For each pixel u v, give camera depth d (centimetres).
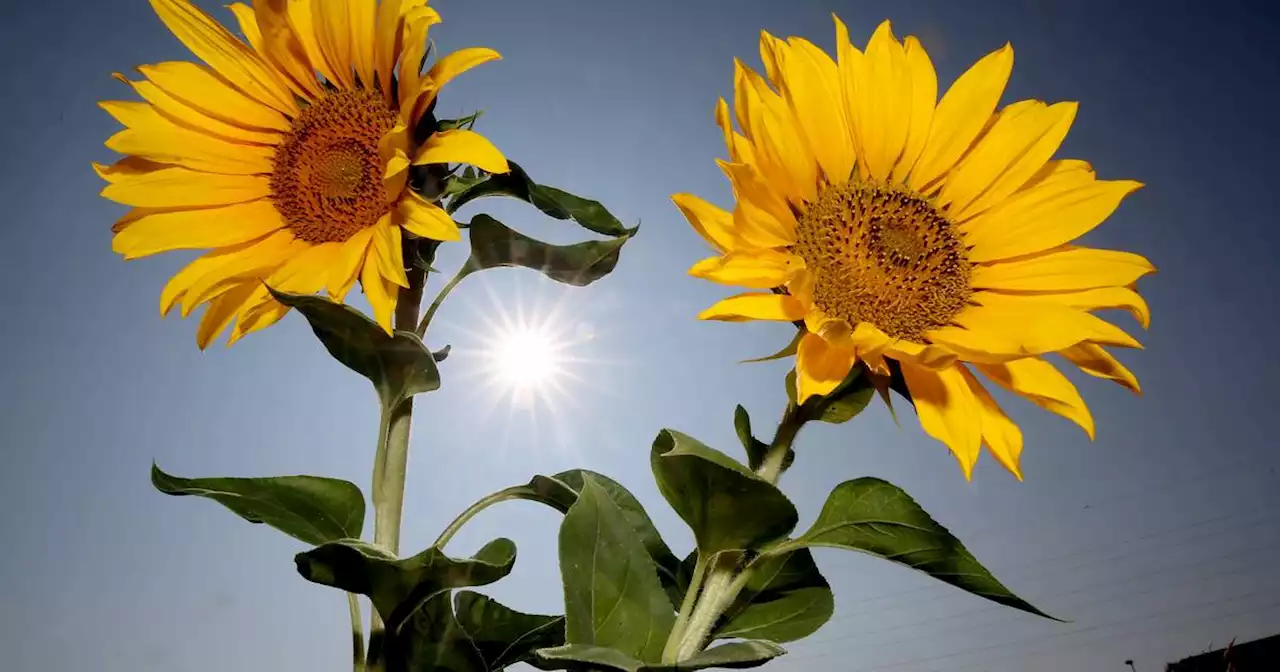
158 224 44
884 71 45
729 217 37
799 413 37
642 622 35
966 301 42
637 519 47
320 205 44
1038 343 37
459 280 44
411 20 41
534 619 48
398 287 42
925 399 36
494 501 43
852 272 40
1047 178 45
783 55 42
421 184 41
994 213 45
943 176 45
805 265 39
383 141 39
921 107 45
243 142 47
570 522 36
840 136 43
